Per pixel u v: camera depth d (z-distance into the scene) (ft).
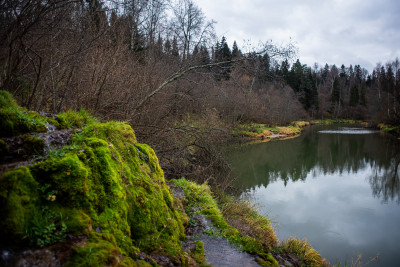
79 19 19.44
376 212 33.01
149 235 10.34
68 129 11.58
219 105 59.52
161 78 35.27
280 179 45.85
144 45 39.78
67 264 6.16
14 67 15.21
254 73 30.81
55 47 18.95
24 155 8.45
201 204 19.57
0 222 5.98
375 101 189.88
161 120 34.58
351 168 57.88
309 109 213.46
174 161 31.48
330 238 25.40
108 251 7.02
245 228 18.63
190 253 11.87
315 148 82.74
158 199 12.18
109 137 11.56
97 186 8.80
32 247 6.26
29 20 14.69
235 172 44.39
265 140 92.99
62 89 21.57
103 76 23.77
